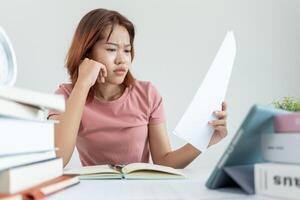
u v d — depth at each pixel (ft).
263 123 1.32
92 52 3.75
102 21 3.61
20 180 1.21
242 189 1.48
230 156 1.41
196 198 1.34
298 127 1.24
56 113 3.25
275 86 5.93
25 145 1.36
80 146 4.17
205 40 5.81
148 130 4.24
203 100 2.31
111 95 4.11
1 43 1.66
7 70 1.66
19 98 1.23
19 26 5.47
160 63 5.72
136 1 5.69
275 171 1.27
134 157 4.09
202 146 2.25
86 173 2.13
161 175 2.13
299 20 5.99
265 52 5.92
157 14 5.73
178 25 5.77
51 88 5.51
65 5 5.56
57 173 1.68
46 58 5.51
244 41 5.89
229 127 5.77
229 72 2.37
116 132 4.03
